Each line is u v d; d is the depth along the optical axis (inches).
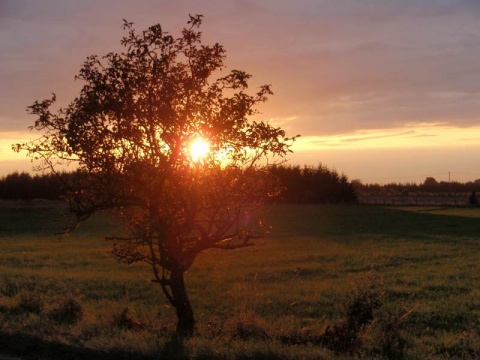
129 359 281.4
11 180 2947.8
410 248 1210.0
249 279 760.3
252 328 367.9
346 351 317.7
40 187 2869.1
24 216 2321.6
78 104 329.7
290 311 514.9
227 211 362.9
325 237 1545.3
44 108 329.1
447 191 6481.3
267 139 337.7
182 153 336.5
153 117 330.0
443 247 1225.4
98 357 286.8
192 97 341.4
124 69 329.1
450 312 506.0
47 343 304.0
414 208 3277.6
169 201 341.4
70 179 349.4
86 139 322.3
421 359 312.8
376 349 324.2
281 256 1068.5
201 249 369.1
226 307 544.7
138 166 328.5
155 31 331.3
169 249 357.7
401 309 404.8
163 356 278.1
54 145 333.1
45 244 1401.3
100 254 1133.1
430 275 782.5
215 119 331.9
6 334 319.9
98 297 608.1
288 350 288.4
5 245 1371.8
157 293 631.8
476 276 768.9
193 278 767.7
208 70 338.6
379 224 2089.1
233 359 275.0
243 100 337.1
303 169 3927.2
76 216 358.6
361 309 345.4
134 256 364.5
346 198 3919.8
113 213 375.6
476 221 2208.4
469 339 386.0
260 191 355.3
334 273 826.8
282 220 2330.2
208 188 340.5
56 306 442.9
